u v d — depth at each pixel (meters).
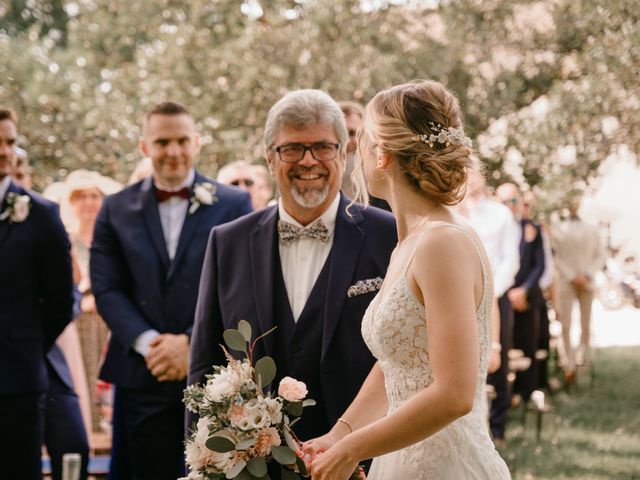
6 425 5.66
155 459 5.43
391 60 12.61
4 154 5.67
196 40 13.09
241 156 12.64
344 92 12.64
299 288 4.08
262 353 4.04
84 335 7.35
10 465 5.69
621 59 11.99
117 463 5.61
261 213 4.21
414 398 2.84
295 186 4.04
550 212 12.35
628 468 7.91
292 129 4.03
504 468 3.21
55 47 13.66
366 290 4.01
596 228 12.55
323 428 3.97
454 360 2.81
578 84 12.28
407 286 3.04
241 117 12.98
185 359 5.36
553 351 13.78
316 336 4.00
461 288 2.88
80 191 7.90
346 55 12.67
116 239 5.62
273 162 4.10
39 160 13.26
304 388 3.28
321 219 4.09
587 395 11.70
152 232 5.56
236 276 4.14
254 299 4.07
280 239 4.13
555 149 12.86
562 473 7.73
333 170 4.06
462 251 2.94
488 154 13.18
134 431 5.46
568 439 9.05
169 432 5.44
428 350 2.95
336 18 12.88
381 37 12.93
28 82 12.93
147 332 5.43
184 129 5.61
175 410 5.45
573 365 12.27
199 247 5.55
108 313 5.49
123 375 5.49
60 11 14.92
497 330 8.31
